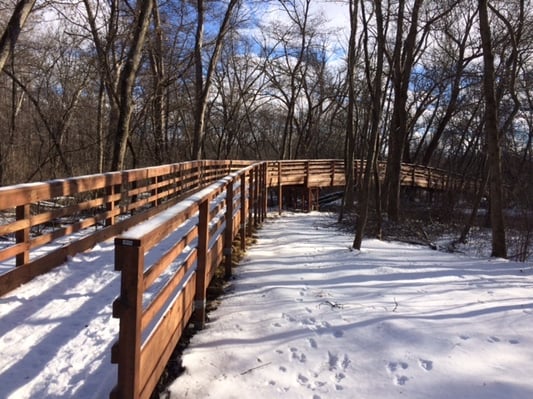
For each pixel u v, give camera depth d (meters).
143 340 2.62
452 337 4.15
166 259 2.83
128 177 8.23
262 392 3.26
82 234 8.41
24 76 18.03
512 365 3.63
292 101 31.41
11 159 17.75
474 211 12.61
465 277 6.61
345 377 3.48
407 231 13.16
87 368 3.30
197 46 19.55
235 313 4.83
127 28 14.58
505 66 16.09
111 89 14.18
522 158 20.25
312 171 21.95
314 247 9.10
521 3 12.61
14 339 3.72
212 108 33.56
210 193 4.26
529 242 10.98
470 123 28.27
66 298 4.72
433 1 17.94
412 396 3.20
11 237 8.13
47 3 13.55
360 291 5.68
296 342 4.07
